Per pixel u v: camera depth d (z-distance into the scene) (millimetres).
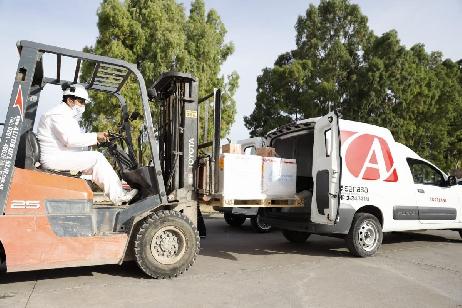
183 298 4543
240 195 6230
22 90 4676
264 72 25375
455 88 27984
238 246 8094
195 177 5840
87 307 4180
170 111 6098
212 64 18016
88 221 5000
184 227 5438
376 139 7578
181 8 17781
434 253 7805
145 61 14422
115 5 14195
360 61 24969
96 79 6223
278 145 8172
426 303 4605
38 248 4656
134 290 4789
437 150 28500
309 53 25766
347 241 7020
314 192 6773
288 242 8703
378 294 4906
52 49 4855
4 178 4574
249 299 4578
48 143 5246
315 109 23203
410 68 22812
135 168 6223
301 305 4422
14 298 4430
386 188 7480
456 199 8859
